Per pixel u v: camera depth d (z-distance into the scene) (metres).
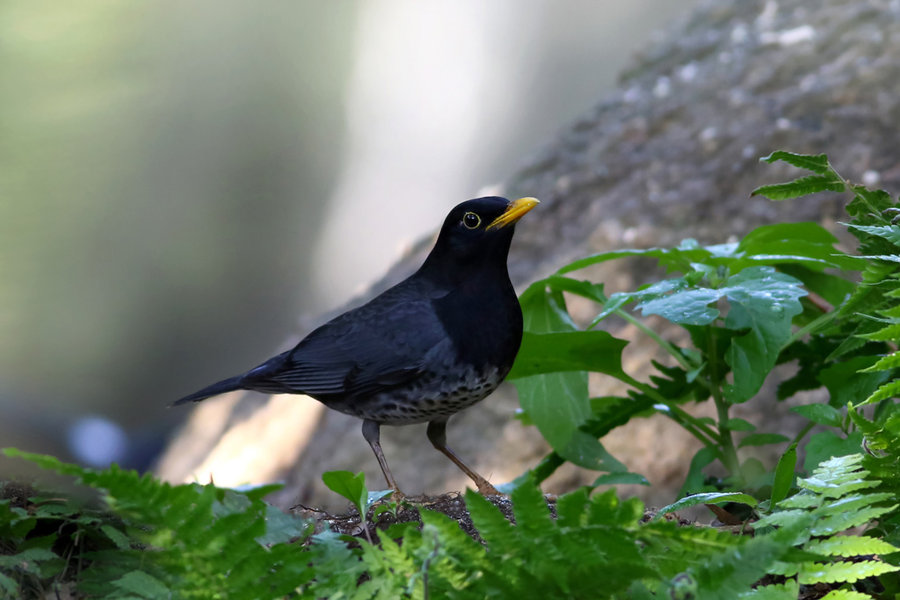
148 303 23.72
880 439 4.06
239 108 27.94
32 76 8.87
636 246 12.17
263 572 3.31
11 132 8.73
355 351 7.08
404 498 5.67
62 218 9.17
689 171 12.98
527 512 3.21
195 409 16.42
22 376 14.48
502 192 14.48
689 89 14.75
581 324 11.59
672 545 3.37
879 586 4.41
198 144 27.12
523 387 6.95
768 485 5.96
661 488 9.86
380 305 7.21
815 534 3.67
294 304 27.81
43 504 4.33
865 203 5.34
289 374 7.32
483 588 3.32
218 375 25.30
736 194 12.29
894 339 3.97
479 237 6.84
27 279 9.38
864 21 14.42
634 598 3.44
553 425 6.85
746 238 6.82
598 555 3.19
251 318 26.81
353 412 7.35
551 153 14.88
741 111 13.56
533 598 3.20
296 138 29.20
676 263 6.77
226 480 12.93
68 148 9.10
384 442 11.73
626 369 10.85
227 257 26.73
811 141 12.41
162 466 14.68
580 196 13.63
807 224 6.75
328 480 4.62
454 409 7.15
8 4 8.76
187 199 26.30
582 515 3.22
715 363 6.43
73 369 17.70
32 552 3.91
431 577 3.33
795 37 14.67
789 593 3.61
